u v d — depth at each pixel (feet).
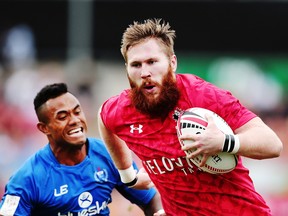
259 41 328.08
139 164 168.35
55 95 82.53
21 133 219.20
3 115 229.45
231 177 71.61
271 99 265.13
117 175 86.69
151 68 69.31
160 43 69.92
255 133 67.00
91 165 84.64
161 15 327.47
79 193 83.46
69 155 83.35
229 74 275.80
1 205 81.46
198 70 279.08
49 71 283.59
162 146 72.23
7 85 262.26
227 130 67.51
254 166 187.01
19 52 303.68
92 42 322.34
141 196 89.66
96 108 257.55
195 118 67.67
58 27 323.37
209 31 326.85
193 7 325.01
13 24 321.11
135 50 69.67
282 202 181.98
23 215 81.25
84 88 271.08
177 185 73.36
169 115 71.05
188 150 67.15
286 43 327.26
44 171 82.64
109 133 80.33
